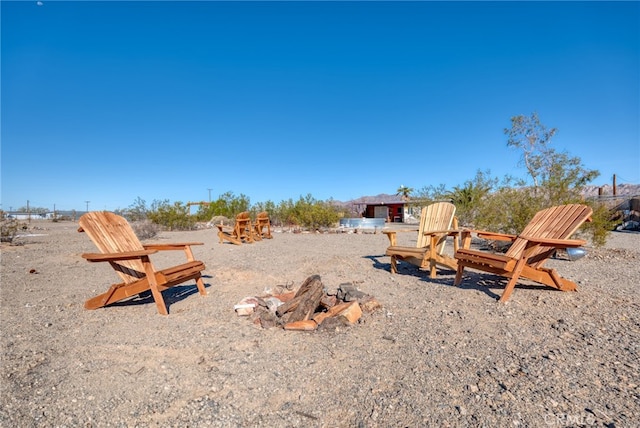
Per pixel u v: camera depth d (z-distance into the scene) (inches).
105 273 243.3
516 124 540.7
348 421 77.7
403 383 92.0
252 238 424.8
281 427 76.0
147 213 668.1
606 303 153.6
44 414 79.8
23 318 145.8
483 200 405.4
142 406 82.9
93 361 105.2
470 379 93.0
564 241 147.6
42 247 385.4
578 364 100.0
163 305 149.3
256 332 127.6
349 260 276.2
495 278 205.9
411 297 170.6
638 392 85.5
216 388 90.2
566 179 311.7
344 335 124.1
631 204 648.4
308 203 658.2
